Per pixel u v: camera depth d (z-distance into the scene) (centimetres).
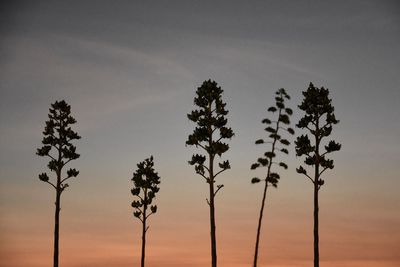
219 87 3136
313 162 2980
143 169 3669
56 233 3278
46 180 3312
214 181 3005
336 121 2997
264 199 3319
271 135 3334
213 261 2930
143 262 3516
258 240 3297
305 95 3066
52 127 3403
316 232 2922
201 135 3047
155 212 3622
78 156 3412
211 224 2969
